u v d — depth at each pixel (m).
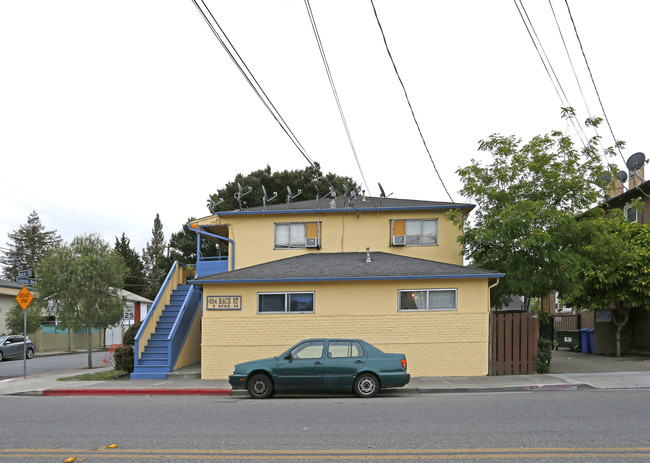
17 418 10.37
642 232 19.11
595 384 13.41
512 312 17.28
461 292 16.16
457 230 19.59
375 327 16.30
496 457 6.65
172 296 21.52
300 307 16.62
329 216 20.34
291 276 16.64
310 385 12.58
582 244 16.42
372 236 20.09
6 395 14.98
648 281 17.81
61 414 10.78
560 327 28.77
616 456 6.61
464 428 8.38
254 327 16.62
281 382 12.66
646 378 14.26
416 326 16.17
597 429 8.09
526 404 10.68
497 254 16.91
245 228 20.70
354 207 20.27
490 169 17.48
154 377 17.17
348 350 12.77
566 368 16.97
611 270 18.12
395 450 7.09
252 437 8.07
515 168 16.72
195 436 8.23
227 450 7.29
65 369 24.70
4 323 38.69
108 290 26.05
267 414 10.17
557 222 15.66
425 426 8.60
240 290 16.81
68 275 25.08
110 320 25.58
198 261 21.09
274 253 20.39
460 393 13.20
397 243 19.61
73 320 25.11
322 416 9.80
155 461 6.79
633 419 8.83
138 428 8.98
